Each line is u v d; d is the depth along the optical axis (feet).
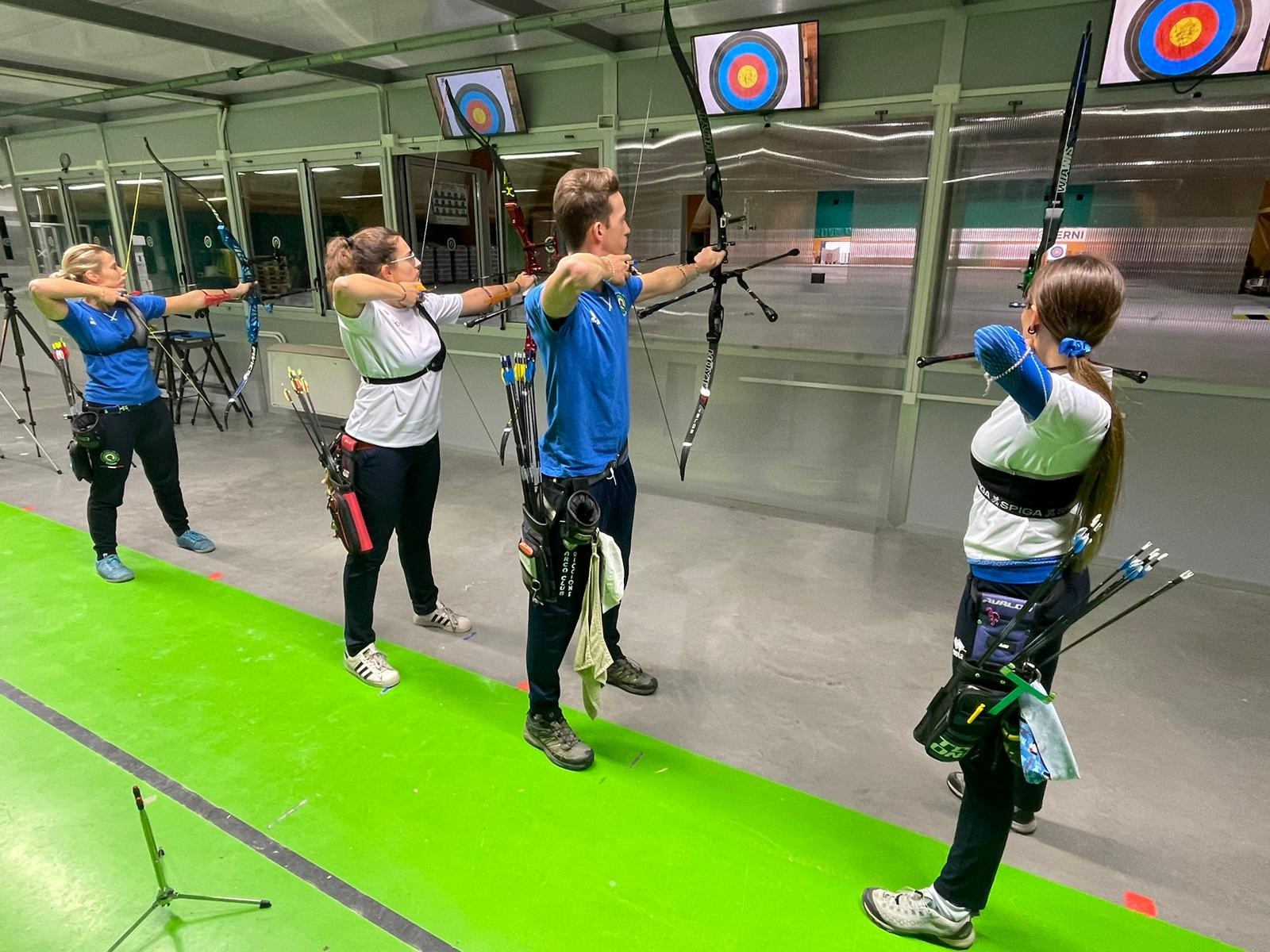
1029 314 3.97
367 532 6.90
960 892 4.48
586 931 4.75
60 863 5.18
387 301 6.69
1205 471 9.69
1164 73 8.60
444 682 7.47
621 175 12.53
